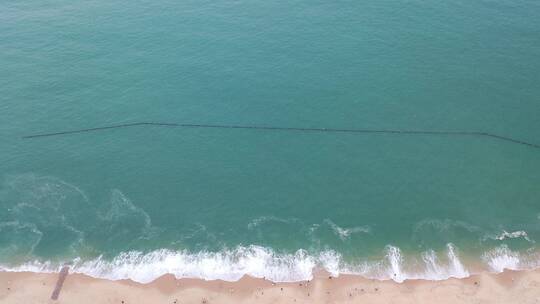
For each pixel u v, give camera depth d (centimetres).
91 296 5550
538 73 8638
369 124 7769
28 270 5853
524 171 7006
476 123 7738
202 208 6562
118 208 6556
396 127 7706
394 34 9700
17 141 7488
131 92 8381
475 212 6488
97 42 9619
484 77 8594
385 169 7069
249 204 6619
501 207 6550
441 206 6569
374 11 10419
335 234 6250
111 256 6022
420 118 7844
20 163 7144
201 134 7638
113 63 9050
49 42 9619
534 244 6091
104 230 6309
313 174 7019
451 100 8150
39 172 7019
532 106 7994
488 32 9706
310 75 8694
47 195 6712
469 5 10569
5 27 10062
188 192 6769
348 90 8381
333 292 5588
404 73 8719
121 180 6925
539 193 6712
